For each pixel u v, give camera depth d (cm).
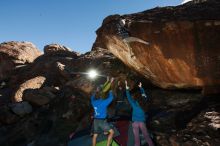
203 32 586
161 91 803
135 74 864
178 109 698
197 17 586
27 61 1633
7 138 839
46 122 854
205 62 621
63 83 1134
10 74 1482
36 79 1174
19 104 942
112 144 657
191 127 619
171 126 652
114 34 704
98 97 657
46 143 770
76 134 743
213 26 573
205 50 604
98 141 675
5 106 949
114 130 670
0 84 1416
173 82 723
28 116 914
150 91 822
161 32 618
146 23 626
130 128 681
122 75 880
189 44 609
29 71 1364
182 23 589
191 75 661
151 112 737
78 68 1095
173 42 621
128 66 862
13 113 924
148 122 696
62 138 774
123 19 682
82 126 774
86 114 821
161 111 721
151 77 771
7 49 1642
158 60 677
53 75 1199
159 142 625
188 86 717
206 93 685
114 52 839
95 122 644
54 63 1277
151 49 660
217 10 595
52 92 988
